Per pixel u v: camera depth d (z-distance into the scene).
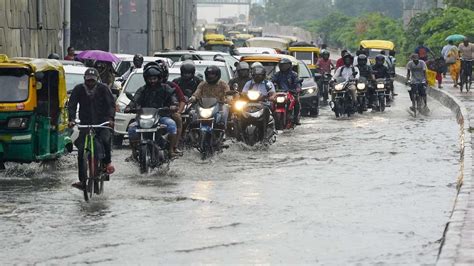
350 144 31.42
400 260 14.52
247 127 30.05
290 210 18.94
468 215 17.03
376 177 23.64
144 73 24.67
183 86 29.75
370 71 46.66
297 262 14.48
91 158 20.42
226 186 22.11
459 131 35.81
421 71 45.28
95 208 19.16
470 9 98.19
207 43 80.19
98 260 14.73
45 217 18.16
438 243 15.77
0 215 18.38
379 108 46.91
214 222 17.66
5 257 14.95
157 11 84.31
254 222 17.66
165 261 14.62
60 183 22.67
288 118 36.38
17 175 24.02
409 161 26.80
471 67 56.50
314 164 26.27
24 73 23.64
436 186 22.14
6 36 46.50
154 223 17.56
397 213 18.62
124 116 31.02
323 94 53.16
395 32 139.88
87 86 21.11
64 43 55.75
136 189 21.59
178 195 20.72
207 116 27.23
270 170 25.02
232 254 15.05
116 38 63.91
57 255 15.06
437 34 89.44
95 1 61.84
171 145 24.62
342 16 191.38
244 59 42.94
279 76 37.69
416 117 43.56
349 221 17.73
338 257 14.80
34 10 51.41
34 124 23.73
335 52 175.50
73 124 21.05
